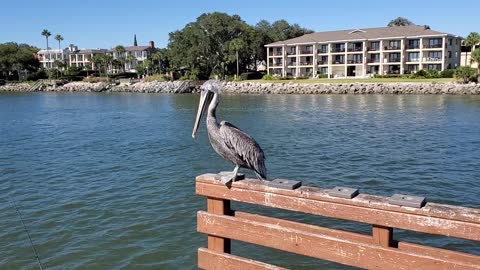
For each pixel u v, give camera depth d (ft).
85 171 68.13
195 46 371.56
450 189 53.78
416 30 327.88
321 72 361.92
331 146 88.12
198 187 18.79
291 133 109.60
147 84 384.88
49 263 34.83
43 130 126.72
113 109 206.28
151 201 50.24
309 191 16.21
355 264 15.31
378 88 271.28
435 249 14.71
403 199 14.53
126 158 78.84
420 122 126.31
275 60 379.55
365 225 40.68
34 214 46.60
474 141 90.63
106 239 39.22
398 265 14.48
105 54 538.06
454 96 233.76
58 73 520.83
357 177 61.05
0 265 34.65
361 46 339.57
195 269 33.35
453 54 324.19
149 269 33.65
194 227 41.65
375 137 99.71
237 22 386.93
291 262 33.71
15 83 489.67
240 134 18.03
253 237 17.35
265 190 16.98
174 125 133.69
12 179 63.52
